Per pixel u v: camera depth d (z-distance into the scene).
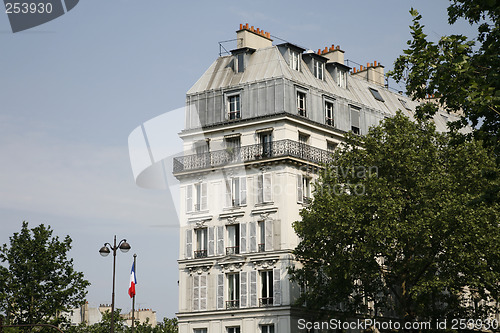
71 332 52.06
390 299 52.59
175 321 86.19
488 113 18.53
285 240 46.72
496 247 37.81
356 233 40.19
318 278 42.75
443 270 39.50
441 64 17.50
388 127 43.06
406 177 40.78
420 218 38.16
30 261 49.91
